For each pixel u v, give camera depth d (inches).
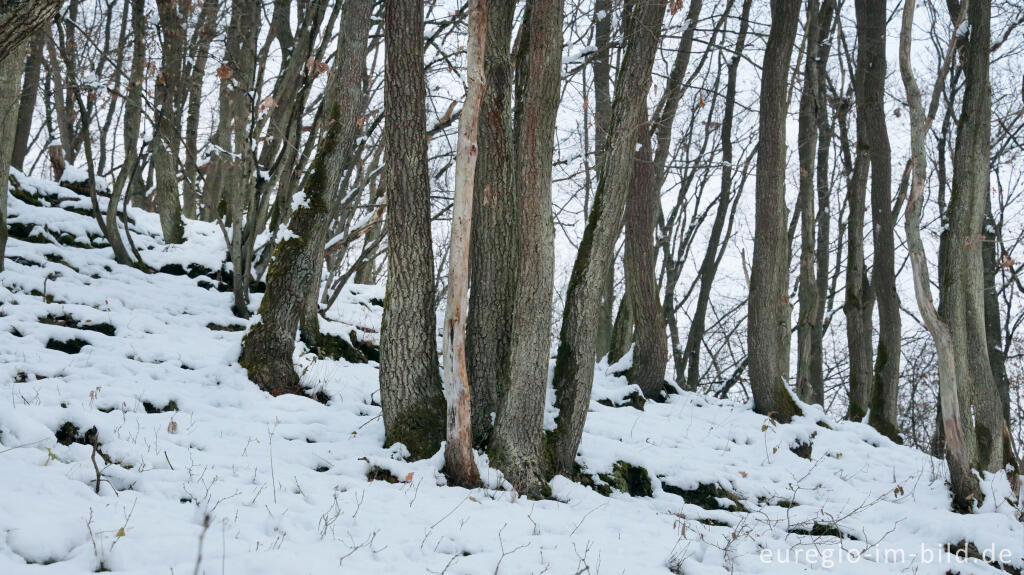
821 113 648.4
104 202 534.6
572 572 196.2
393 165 281.4
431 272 288.7
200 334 392.5
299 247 347.6
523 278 273.4
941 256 529.3
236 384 328.8
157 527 179.3
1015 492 334.0
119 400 278.8
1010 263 503.8
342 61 356.8
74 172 547.8
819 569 233.5
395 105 278.5
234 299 442.6
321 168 354.0
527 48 326.3
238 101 550.9
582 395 294.4
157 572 158.6
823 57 642.2
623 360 464.1
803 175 585.0
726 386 781.3
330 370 371.9
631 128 296.0
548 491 272.5
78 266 436.5
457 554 199.8
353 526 206.1
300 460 260.8
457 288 251.1
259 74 466.0
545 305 274.2
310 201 350.9
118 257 459.8
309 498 222.2
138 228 517.7
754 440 397.4
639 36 296.5
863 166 567.5
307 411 314.0
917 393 975.0
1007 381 609.3
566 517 243.9
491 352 296.7
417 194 282.5
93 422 241.4
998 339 612.1
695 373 676.1
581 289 297.6
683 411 432.5
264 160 578.2
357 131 364.5
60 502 182.2
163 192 514.6
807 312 587.2
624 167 295.7
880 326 513.0
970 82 401.7
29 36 169.0
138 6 501.0
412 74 279.0
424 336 287.1
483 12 247.8
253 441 269.1
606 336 615.5
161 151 509.4
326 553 182.5
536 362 273.1
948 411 319.0
